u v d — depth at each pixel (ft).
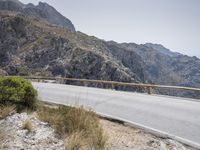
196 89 58.13
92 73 413.59
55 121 22.13
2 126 21.33
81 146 17.40
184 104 46.73
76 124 21.13
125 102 47.55
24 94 30.01
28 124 21.08
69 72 406.82
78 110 22.97
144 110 39.42
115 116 34.35
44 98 53.26
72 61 417.90
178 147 21.44
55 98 53.52
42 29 547.08
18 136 19.10
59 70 411.75
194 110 40.29
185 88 60.80
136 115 35.45
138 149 19.67
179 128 28.60
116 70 428.97
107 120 32.86
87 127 21.09
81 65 414.00
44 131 20.72
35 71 406.00
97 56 431.84
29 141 18.37
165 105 44.93
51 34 514.68
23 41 487.20
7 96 28.89
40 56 441.27
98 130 20.56
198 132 27.02
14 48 460.96
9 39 469.57
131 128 28.68
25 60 431.43
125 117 33.94
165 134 26.14
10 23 500.33
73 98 53.31
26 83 31.35
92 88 79.00
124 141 21.70
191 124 30.55
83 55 424.46
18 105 28.96
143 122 31.27
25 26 521.24
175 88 62.69
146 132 27.04
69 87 82.48
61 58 431.84
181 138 24.84
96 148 17.89
